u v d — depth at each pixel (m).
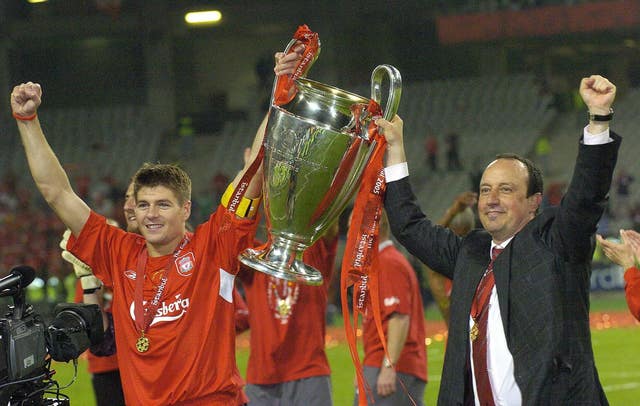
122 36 116.06
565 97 110.81
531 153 105.00
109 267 15.65
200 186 108.38
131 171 110.81
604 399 13.77
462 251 14.47
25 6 115.25
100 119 116.88
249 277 21.41
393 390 21.77
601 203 13.32
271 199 13.53
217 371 14.98
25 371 13.21
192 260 15.15
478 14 108.88
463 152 106.62
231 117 118.00
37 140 15.29
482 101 111.75
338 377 44.12
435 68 116.25
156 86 115.75
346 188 13.47
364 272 14.21
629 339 55.06
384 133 13.74
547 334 13.27
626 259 16.94
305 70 14.01
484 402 13.61
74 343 13.97
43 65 120.38
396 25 114.94
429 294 75.62
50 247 87.94
